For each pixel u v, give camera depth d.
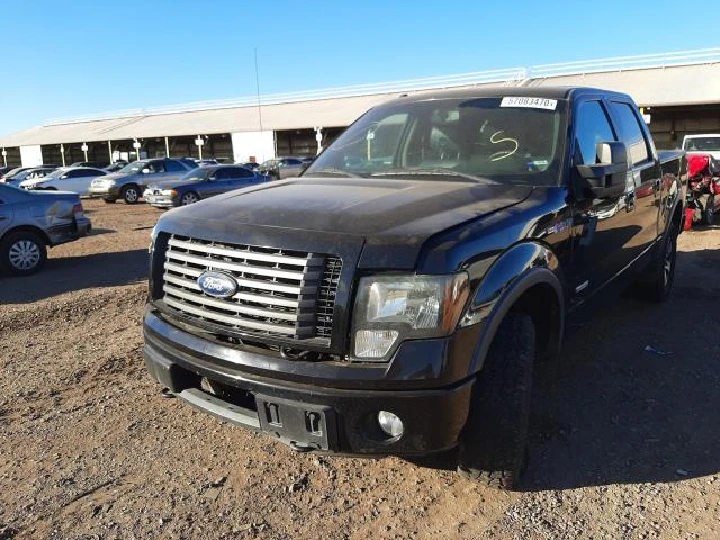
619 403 4.16
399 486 3.26
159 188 20.45
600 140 4.31
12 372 4.95
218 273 2.89
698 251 9.28
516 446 2.95
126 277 9.16
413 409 2.60
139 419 4.08
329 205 3.04
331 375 2.61
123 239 13.68
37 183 26.09
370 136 4.41
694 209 11.24
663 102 31.05
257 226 2.86
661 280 6.17
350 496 3.18
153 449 3.68
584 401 4.20
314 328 2.68
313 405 2.64
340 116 44.06
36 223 9.62
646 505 3.06
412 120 4.32
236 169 21.97
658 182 5.52
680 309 6.26
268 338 2.75
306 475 3.38
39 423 4.03
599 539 2.81
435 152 4.01
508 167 3.74
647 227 5.32
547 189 3.52
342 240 2.67
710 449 3.58
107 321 6.47
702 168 11.25
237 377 2.79
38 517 3.03
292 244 2.71
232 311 2.86
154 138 54.16
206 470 3.44
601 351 5.11
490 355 2.90
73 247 12.53
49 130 70.56
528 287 3.04
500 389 2.87
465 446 3.01
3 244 9.36
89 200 27.80
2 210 9.33
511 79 40.03
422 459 3.51
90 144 63.41
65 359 5.25
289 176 4.56
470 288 2.68
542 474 3.34
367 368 2.60
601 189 3.64
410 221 2.80
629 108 5.24
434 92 4.67
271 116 50.09
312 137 49.81
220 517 3.02
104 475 3.40
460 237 2.73
